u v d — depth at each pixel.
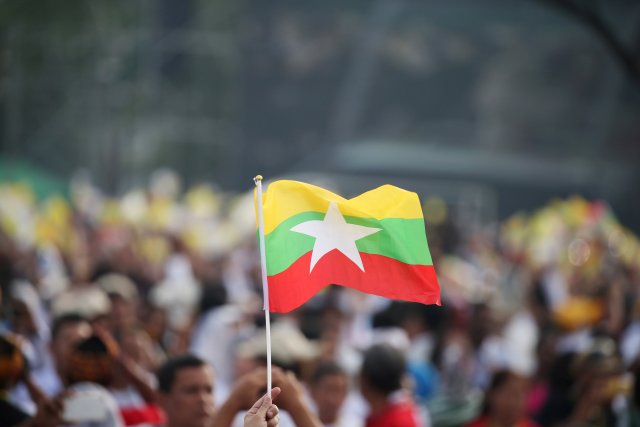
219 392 25.09
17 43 94.44
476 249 70.75
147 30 97.56
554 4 30.39
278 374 14.04
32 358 20.47
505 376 20.66
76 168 95.38
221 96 100.00
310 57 101.19
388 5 100.50
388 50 101.25
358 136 102.25
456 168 102.50
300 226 13.30
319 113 101.69
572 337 30.69
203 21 99.62
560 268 56.56
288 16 100.94
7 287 29.80
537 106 102.31
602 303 31.78
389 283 13.34
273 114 101.00
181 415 15.78
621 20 94.00
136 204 61.47
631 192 103.38
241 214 64.19
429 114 102.12
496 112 102.12
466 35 101.25
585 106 102.12
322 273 13.27
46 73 95.31
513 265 59.41
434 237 65.81
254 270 47.12
